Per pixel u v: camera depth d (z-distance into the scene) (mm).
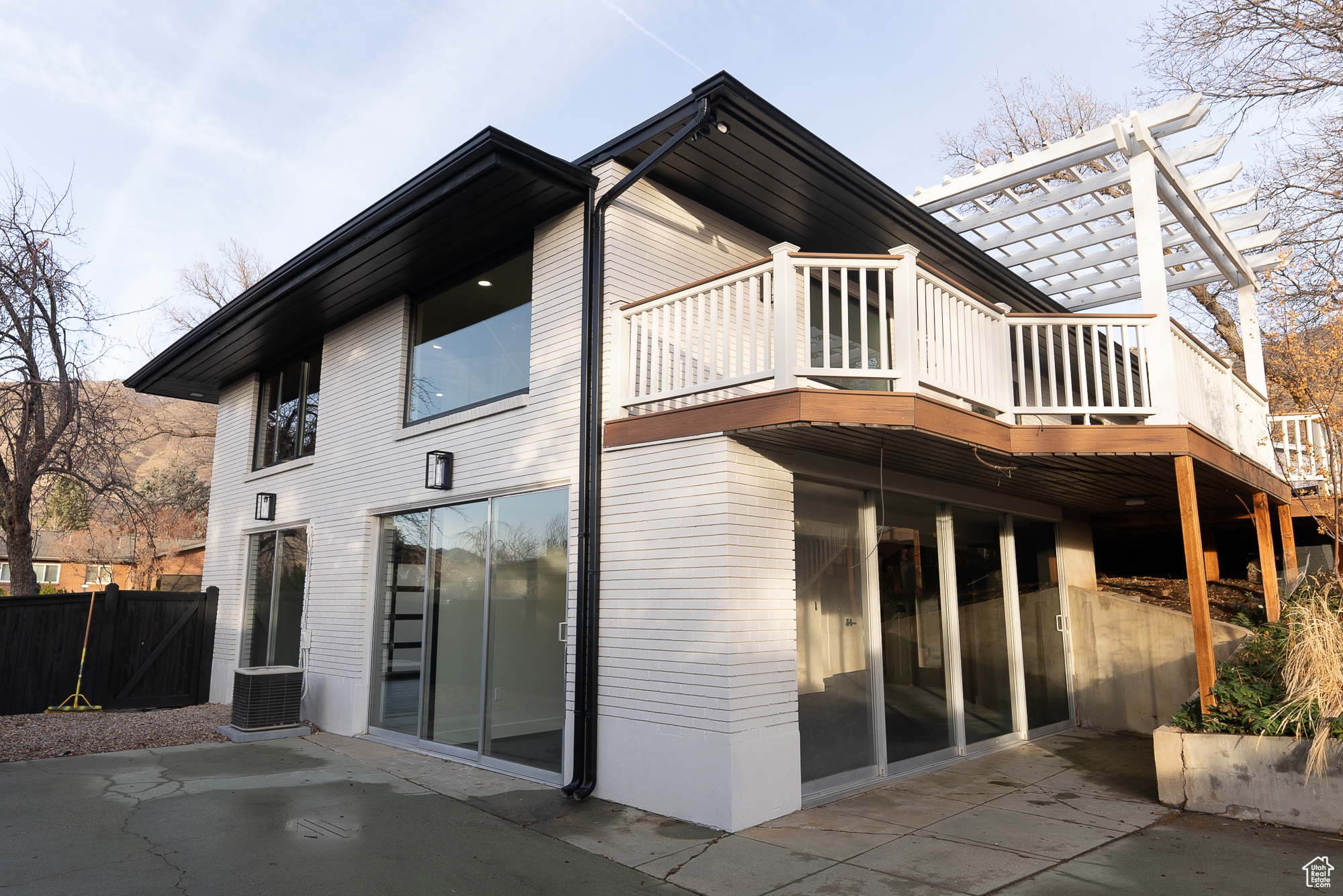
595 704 5898
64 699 10352
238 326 9680
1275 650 6445
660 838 4875
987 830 5020
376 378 8875
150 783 6238
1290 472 8078
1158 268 6137
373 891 4023
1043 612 9094
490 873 4305
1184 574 11680
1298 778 4906
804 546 6031
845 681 6223
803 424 4949
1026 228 8562
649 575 5703
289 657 9766
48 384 12828
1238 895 3812
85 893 3912
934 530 7551
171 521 27625
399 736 8008
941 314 5488
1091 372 11594
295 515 9945
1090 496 8531
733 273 5484
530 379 6945
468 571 7434
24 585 13102
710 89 5543
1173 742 5484
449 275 8156
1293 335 7555
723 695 5082
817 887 4074
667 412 5691
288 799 5793
